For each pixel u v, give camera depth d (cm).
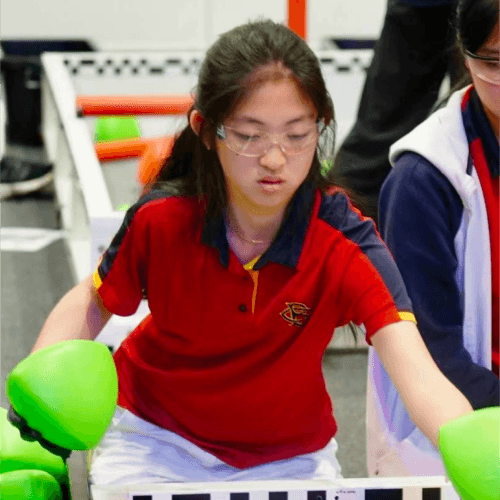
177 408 309
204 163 275
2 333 643
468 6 291
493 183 320
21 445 298
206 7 1115
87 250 695
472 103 318
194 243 281
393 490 266
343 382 593
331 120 266
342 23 1145
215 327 290
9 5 1083
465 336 330
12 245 802
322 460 316
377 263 279
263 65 246
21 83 1040
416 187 316
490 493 214
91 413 246
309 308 285
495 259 325
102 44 1112
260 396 299
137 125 903
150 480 304
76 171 600
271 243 279
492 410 227
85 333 292
